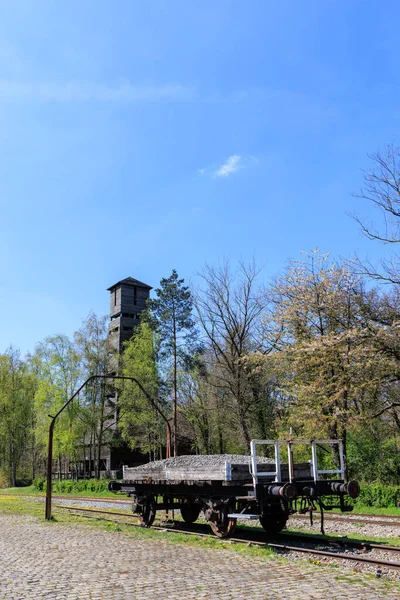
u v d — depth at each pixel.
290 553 10.09
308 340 26.59
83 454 55.44
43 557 10.34
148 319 47.91
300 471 12.14
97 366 50.00
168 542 11.83
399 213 22.81
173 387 44.97
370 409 26.38
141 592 7.09
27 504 28.94
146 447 46.69
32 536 14.04
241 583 7.49
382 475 26.80
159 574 8.27
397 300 24.62
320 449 29.64
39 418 49.12
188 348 43.81
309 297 27.25
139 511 15.62
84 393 49.22
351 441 27.94
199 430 45.69
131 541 12.25
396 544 11.16
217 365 39.06
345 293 26.16
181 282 46.25
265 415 36.38
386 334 22.14
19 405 61.28
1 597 6.97
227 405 38.97
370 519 16.52
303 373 25.91
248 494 11.51
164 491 14.41
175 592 7.05
